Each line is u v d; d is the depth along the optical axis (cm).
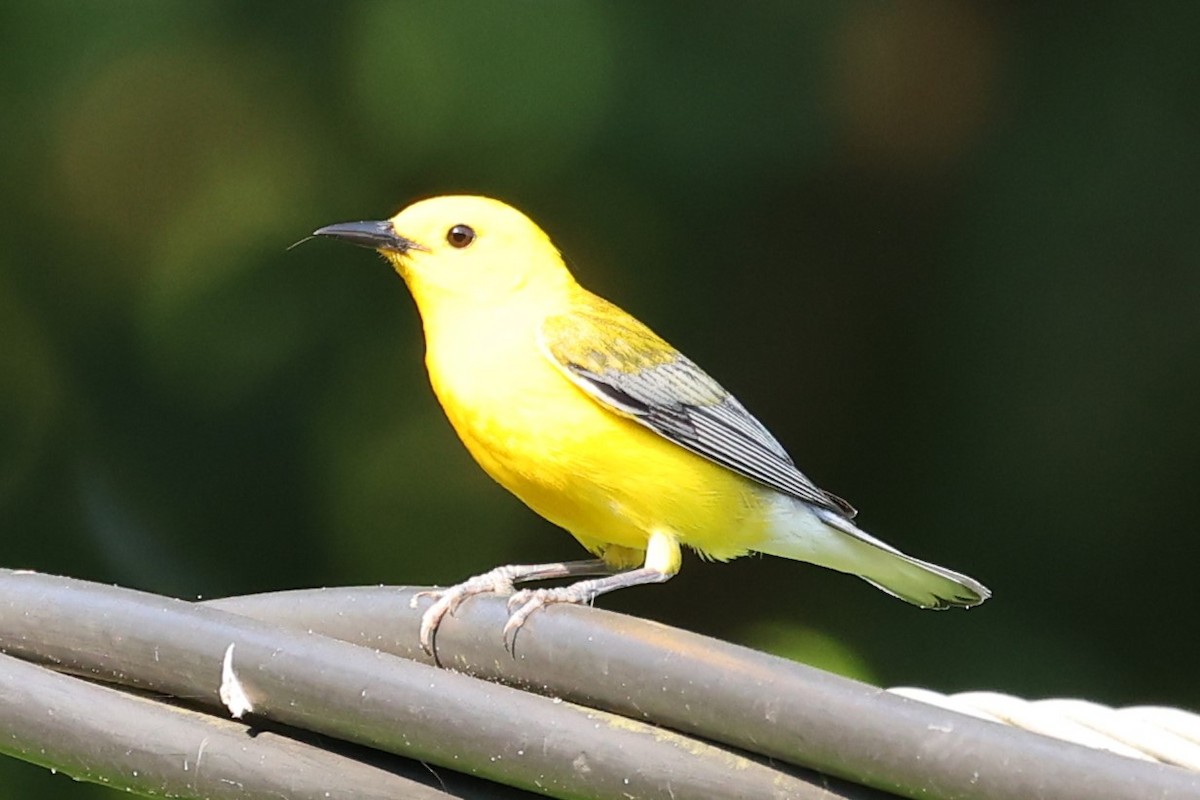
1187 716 267
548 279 277
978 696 267
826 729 264
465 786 266
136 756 266
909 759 264
